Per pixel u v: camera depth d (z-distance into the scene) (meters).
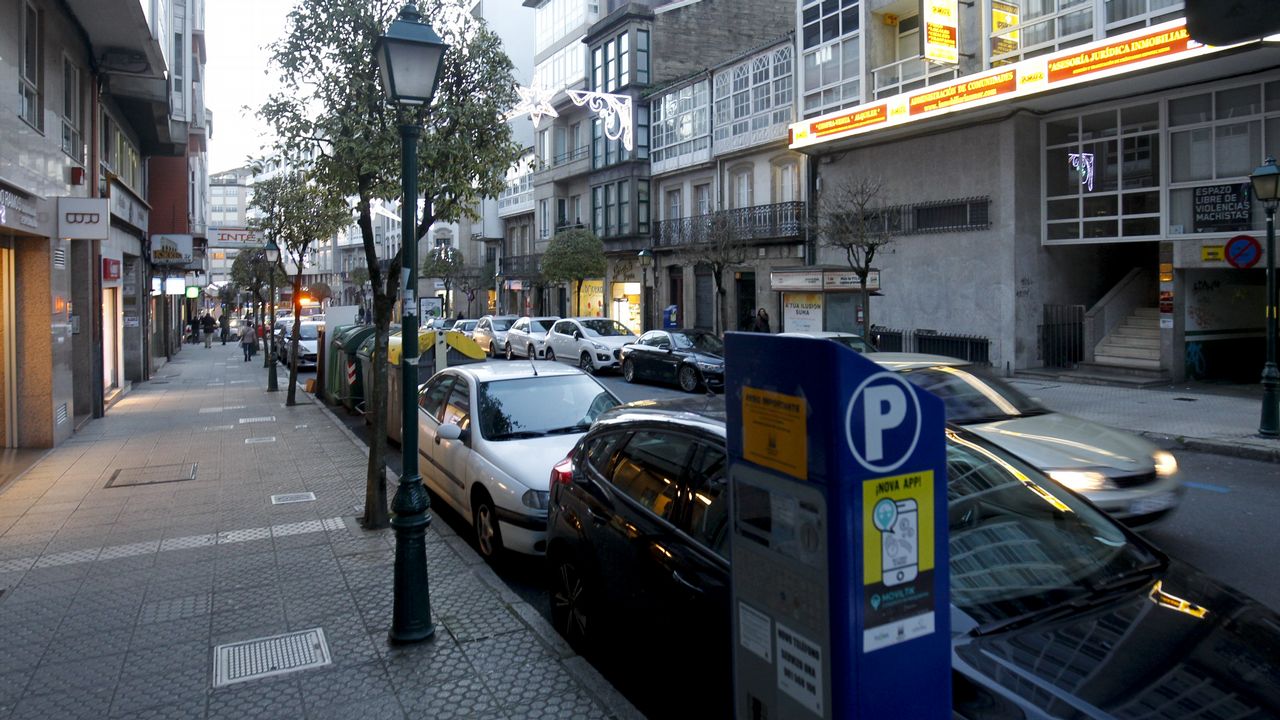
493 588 5.82
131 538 7.25
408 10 5.26
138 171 23.27
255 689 4.37
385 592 5.84
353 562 6.52
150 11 15.27
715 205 30.00
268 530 7.46
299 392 19.86
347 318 20.41
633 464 4.65
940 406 2.05
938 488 2.05
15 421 11.79
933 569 2.05
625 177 34.88
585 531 4.79
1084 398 15.23
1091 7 16.69
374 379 7.52
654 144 33.88
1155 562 3.48
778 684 2.14
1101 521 3.70
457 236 56.44
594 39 36.84
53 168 12.30
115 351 18.84
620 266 36.25
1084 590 3.22
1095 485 6.30
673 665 3.90
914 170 21.20
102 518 7.94
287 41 7.78
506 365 8.53
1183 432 11.87
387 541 7.07
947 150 20.33
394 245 63.84
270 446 11.91
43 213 11.62
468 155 7.94
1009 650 2.80
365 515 7.52
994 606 3.07
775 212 25.89
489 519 6.74
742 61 28.16
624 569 4.33
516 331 28.72
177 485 9.34
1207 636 2.88
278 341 32.78
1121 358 18.19
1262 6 1.86
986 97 17.88
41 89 11.80
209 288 76.19
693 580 3.71
